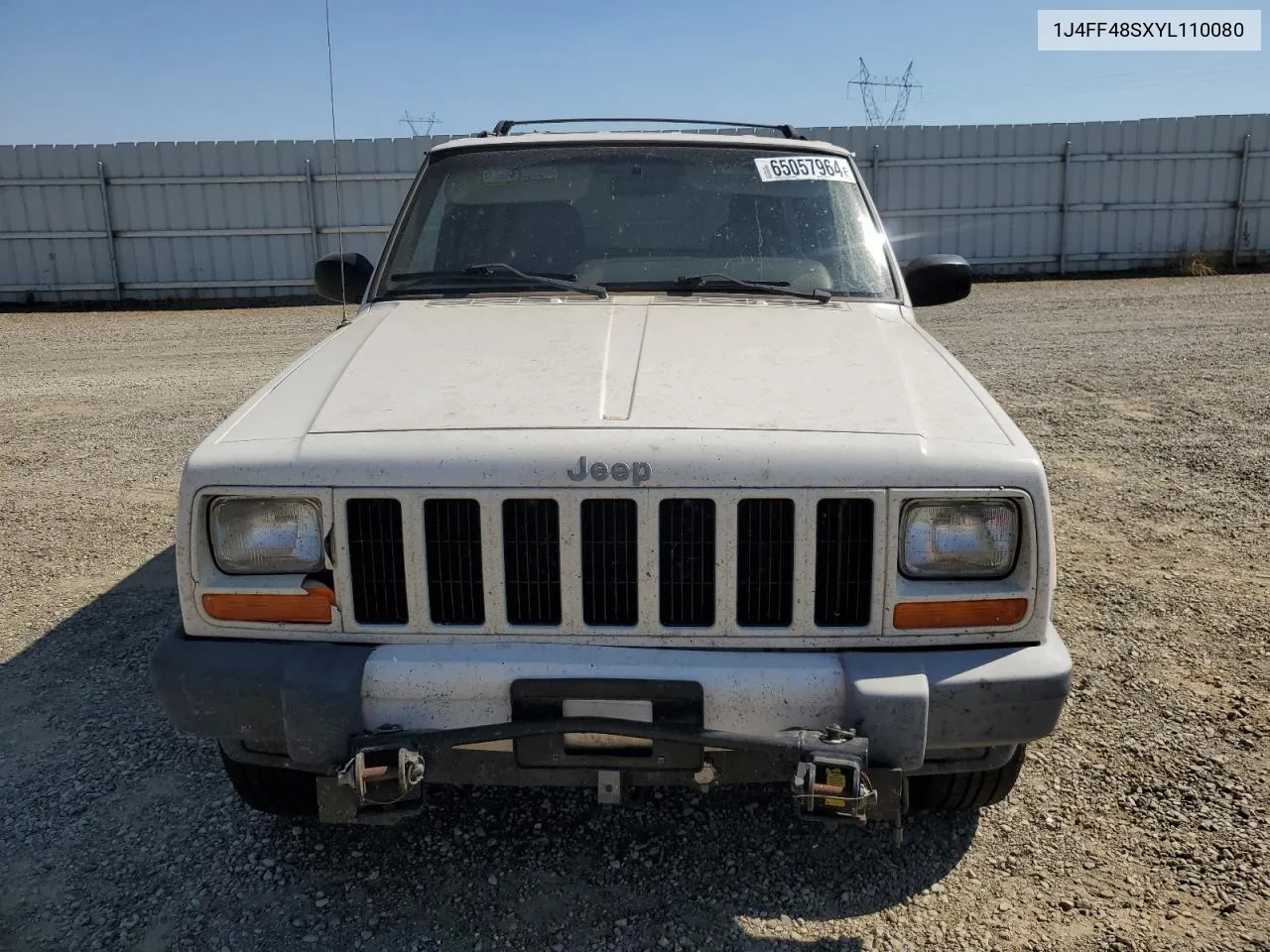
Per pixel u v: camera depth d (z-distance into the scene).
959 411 2.70
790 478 2.44
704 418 2.58
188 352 12.74
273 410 2.76
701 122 4.46
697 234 3.77
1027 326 13.07
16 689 3.97
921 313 14.65
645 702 2.44
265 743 2.62
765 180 3.93
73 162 18.11
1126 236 19.73
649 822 3.15
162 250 18.56
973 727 2.47
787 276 3.66
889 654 2.49
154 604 4.77
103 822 3.14
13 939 2.65
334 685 2.44
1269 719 3.60
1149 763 3.36
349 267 4.14
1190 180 19.50
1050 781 3.29
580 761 2.51
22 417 8.87
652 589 2.48
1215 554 5.17
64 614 4.67
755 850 3.01
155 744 3.59
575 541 2.46
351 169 18.34
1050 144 19.25
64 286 18.55
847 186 4.01
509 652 2.49
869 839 3.05
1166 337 11.80
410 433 2.55
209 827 3.12
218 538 2.55
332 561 2.51
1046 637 2.56
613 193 3.87
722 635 2.50
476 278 3.63
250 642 2.57
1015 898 2.77
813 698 2.43
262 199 18.44
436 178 3.99
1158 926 2.64
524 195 3.88
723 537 2.46
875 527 2.45
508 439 2.50
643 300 3.47
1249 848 2.93
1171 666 4.00
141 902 2.79
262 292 18.80
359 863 2.97
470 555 2.51
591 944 2.64
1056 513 5.83
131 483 6.78
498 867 2.95
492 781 2.58
